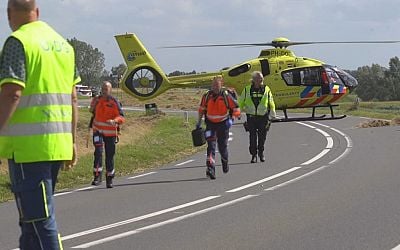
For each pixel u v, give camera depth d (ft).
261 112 53.93
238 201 35.19
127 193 39.09
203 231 27.78
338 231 27.30
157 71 119.55
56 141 16.12
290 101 105.19
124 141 72.18
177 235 27.09
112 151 41.91
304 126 101.45
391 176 43.37
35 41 15.81
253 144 54.49
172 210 32.96
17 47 15.48
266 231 27.53
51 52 16.17
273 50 106.42
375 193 36.73
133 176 47.88
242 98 54.34
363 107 192.34
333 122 110.52
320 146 67.31
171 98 264.11
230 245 25.16
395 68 340.39
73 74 17.04
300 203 34.12
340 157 55.98
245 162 54.75
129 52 121.08
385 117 122.83
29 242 16.26
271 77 104.47
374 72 343.05
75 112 17.35
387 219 29.60
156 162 58.34
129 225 29.40
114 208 33.94
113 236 27.12
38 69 15.81
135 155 58.49
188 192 38.83
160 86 119.34
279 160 55.52
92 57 359.05
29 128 15.80
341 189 38.40
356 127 96.07
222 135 46.24
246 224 29.07
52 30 16.79
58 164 16.67
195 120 119.24
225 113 45.39
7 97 15.26
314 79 104.53
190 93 309.42
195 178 45.37
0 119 15.25
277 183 41.65
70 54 16.93
